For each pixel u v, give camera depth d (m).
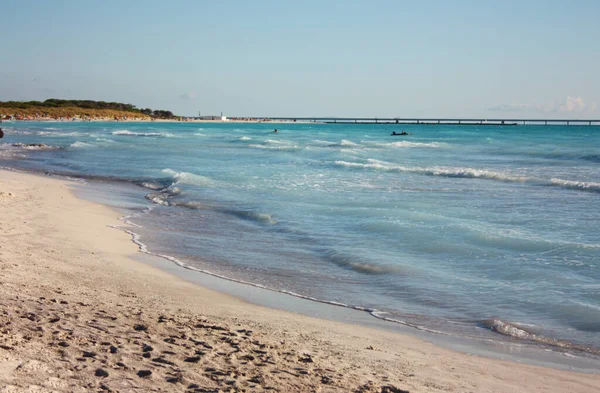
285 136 82.12
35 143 55.62
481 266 11.58
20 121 154.50
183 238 14.44
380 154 44.62
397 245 13.41
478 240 13.56
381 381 5.85
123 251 12.55
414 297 9.80
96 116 190.50
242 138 70.06
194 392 4.96
